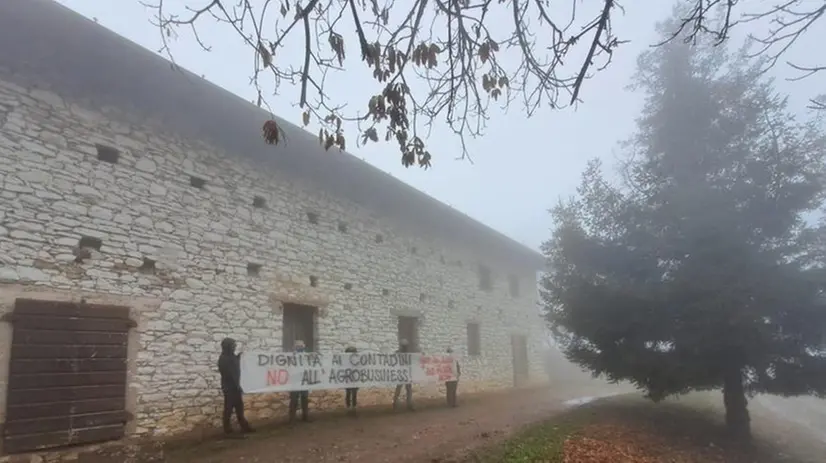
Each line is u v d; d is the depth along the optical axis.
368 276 13.59
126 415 7.89
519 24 3.67
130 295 8.28
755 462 10.30
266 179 11.15
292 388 9.76
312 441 8.27
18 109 7.38
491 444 8.23
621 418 11.88
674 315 11.13
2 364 6.69
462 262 18.12
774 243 10.95
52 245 7.44
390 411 11.80
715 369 11.20
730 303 10.09
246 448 7.77
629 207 12.41
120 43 7.71
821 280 10.12
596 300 12.05
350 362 10.94
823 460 11.11
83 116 8.14
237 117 9.99
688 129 12.16
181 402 8.70
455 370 13.54
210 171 9.98
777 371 10.78
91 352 7.62
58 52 7.82
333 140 3.75
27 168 7.35
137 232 8.55
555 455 8.01
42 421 6.93
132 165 8.67
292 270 11.34
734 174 11.40
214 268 9.68
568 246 12.92
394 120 3.84
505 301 20.45
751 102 11.52
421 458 7.30
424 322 15.50
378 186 13.77
